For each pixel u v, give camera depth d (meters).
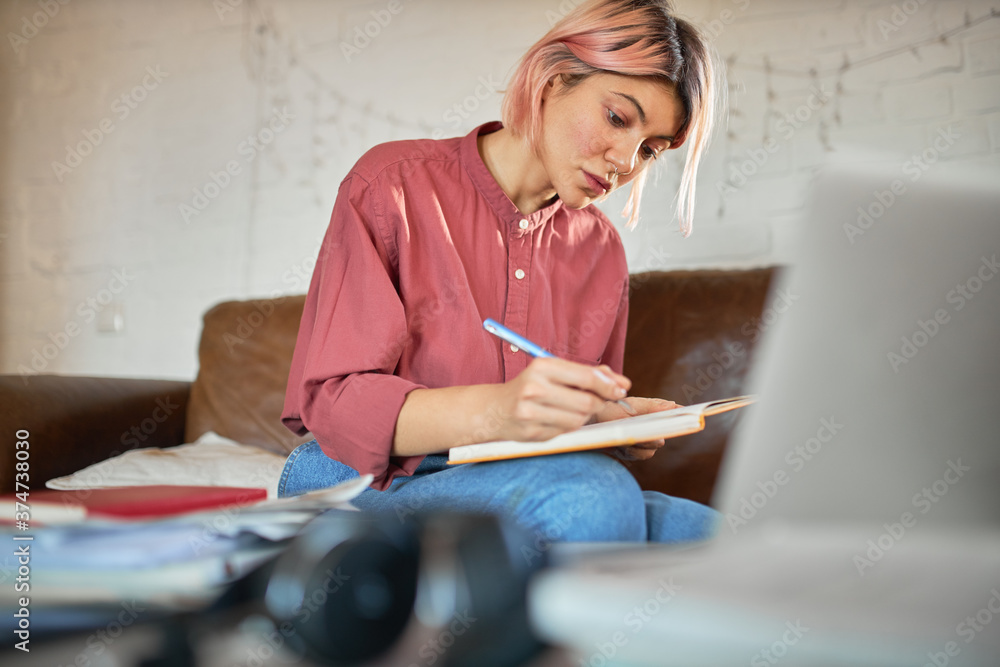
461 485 0.71
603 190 1.04
